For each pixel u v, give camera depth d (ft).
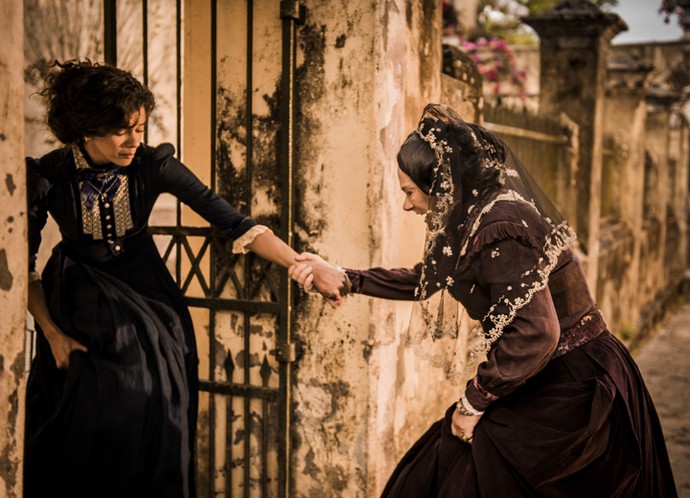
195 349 8.16
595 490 6.48
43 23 11.65
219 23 9.23
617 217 24.98
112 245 7.62
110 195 7.43
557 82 18.49
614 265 22.04
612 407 6.52
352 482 9.06
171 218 15.14
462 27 32.71
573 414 6.35
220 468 9.80
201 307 9.48
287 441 9.23
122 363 7.36
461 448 6.85
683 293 35.53
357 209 8.73
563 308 6.71
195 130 9.70
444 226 6.68
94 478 7.34
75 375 7.25
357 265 8.79
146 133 9.34
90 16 12.46
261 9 8.93
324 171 8.84
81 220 7.43
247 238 8.09
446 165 6.65
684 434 15.52
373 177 8.61
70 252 7.72
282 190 8.93
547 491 6.40
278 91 8.94
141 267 7.93
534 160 16.21
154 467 7.44
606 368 6.55
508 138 14.62
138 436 7.31
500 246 6.30
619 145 24.67
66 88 6.94
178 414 7.60
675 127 34.88
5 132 5.54
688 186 39.58
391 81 8.77
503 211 6.41
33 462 7.39
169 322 7.88
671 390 19.03
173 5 14.55
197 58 9.57
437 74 10.21
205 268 9.69
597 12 17.71
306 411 9.21
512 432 6.43
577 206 18.34
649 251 28.27
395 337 9.33
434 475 7.06
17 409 5.80
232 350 9.52
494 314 6.29
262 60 8.98
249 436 9.46
